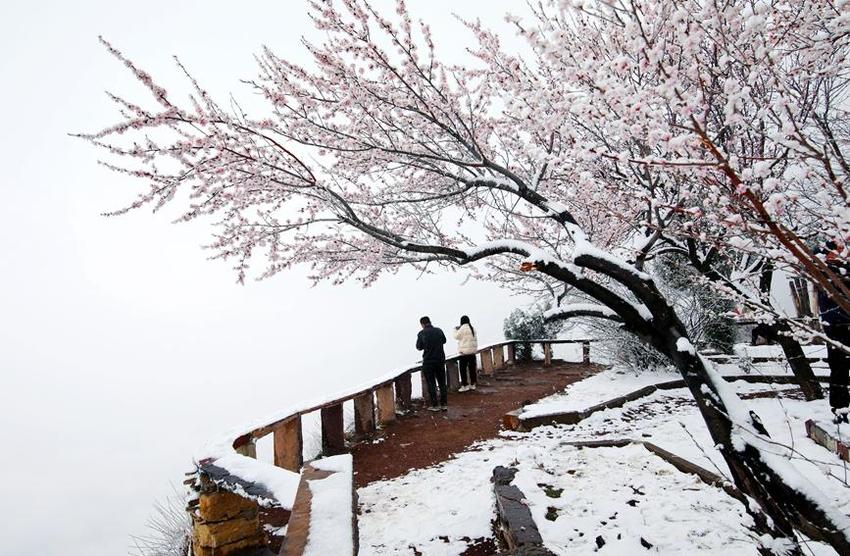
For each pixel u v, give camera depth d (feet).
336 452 20.03
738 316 7.58
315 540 6.29
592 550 9.32
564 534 10.00
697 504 10.91
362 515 13.61
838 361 15.03
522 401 27.61
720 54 8.10
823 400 17.84
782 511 7.06
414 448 20.01
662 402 23.80
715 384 8.02
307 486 8.29
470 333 32.09
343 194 12.95
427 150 12.09
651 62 5.30
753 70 6.13
